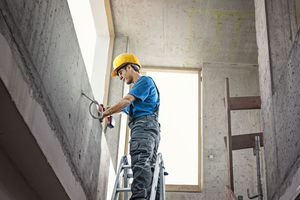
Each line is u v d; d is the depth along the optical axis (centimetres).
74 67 300
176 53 699
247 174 641
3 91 201
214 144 658
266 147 405
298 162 298
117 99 632
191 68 719
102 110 359
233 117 683
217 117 678
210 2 621
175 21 649
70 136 301
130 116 390
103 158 418
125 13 642
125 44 670
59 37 264
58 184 281
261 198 414
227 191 457
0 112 215
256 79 713
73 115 306
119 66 419
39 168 262
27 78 222
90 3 608
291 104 319
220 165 645
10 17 200
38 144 239
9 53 200
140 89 377
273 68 397
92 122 359
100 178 409
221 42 679
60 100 276
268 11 425
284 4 427
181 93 702
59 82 271
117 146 602
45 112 250
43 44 240
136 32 671
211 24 652
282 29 415
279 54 403
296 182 297
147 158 360
